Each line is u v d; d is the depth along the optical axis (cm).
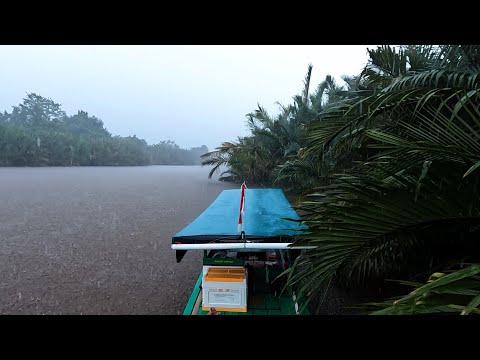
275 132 1240
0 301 348
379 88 352
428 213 144
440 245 187
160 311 318
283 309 220
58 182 1962
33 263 485
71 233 690
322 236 152
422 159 151
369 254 192
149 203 1162
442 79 250
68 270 454
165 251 552
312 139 311
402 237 170
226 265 224
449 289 94
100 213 945
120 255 528
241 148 1502
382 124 290
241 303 218
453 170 149
